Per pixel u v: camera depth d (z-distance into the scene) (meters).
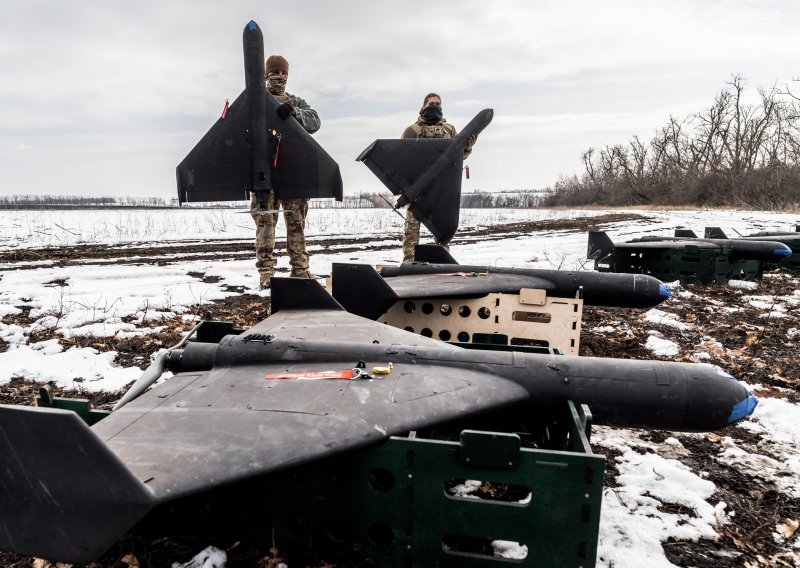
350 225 22.89
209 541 2.64
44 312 7.10
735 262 10.55
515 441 2.14
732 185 45.53
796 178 39.53
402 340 3.41
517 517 2.20
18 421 1.74
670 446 3.77
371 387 2.70
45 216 27.97
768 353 5.89
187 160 7.06
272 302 4.48
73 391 4.59
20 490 1.84
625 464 3.50
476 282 5.64
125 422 2.42
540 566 2.22
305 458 2.09
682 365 2.98
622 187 62.59
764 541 2.78
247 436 2.21
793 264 11.91
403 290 5.19
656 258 10.41
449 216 7.27
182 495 1.83
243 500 2.45
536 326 5.23
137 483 1.73
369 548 2.36
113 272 9.92
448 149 7.07
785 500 3.14
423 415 2.46
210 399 2.67
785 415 4.22
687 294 9.14
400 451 2.26
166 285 9.03
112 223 22.91
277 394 2.67
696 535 2.79
